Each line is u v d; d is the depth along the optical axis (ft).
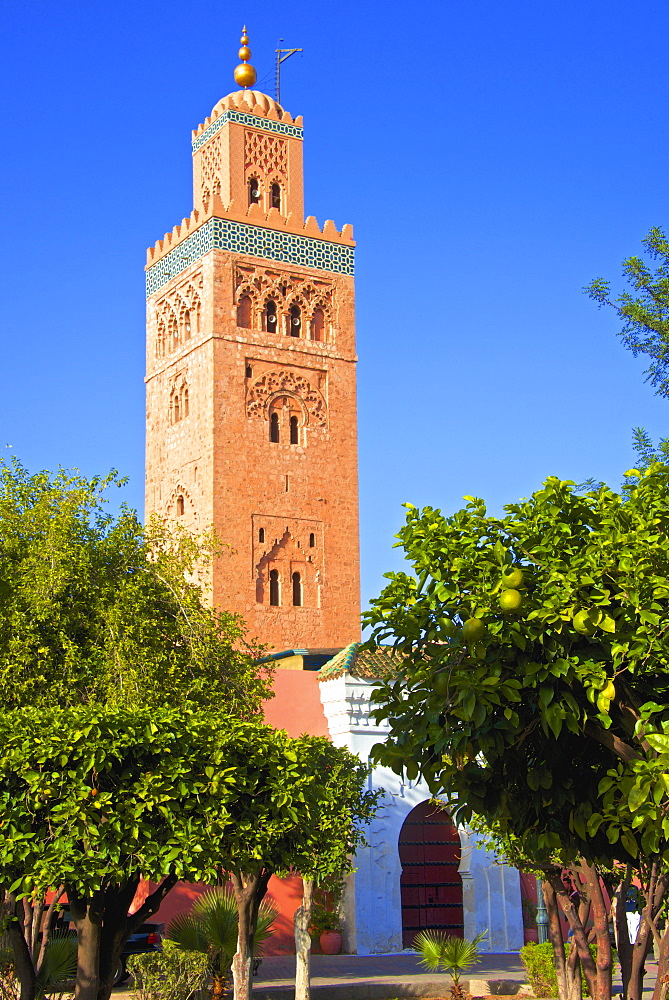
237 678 93.81
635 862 46.24
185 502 184.14
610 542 38.06
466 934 134.82
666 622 37.11
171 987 79.36
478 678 37.78
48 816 46.24
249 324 186.70
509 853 69.46
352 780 96.94
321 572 184.85
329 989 102.89
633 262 78.38
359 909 127.95
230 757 49.98
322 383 191.83
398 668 41.78
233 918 87.61
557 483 40.29
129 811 46.96
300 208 197.57
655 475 40.68
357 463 191.83
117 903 52.31
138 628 86.63
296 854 53.67
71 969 80.33
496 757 40.78
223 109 194.39
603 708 36.65
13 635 81.82
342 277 196.54
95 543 90.33
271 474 183.01
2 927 51.13
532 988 104.12
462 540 39.42
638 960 49.98
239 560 177.17
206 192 196.95
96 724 47.50
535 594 38.58
